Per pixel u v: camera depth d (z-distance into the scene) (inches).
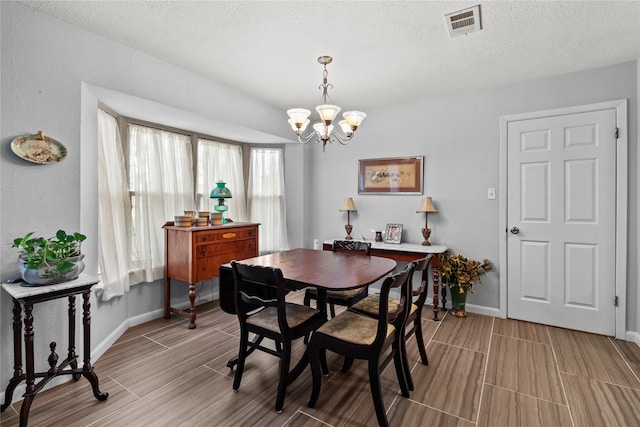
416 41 86.5
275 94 129.1
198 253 113.1
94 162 89.1
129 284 110.7
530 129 114.6
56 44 75.5
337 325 70.1
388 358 69.4
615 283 102.3
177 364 86.5
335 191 160.1
